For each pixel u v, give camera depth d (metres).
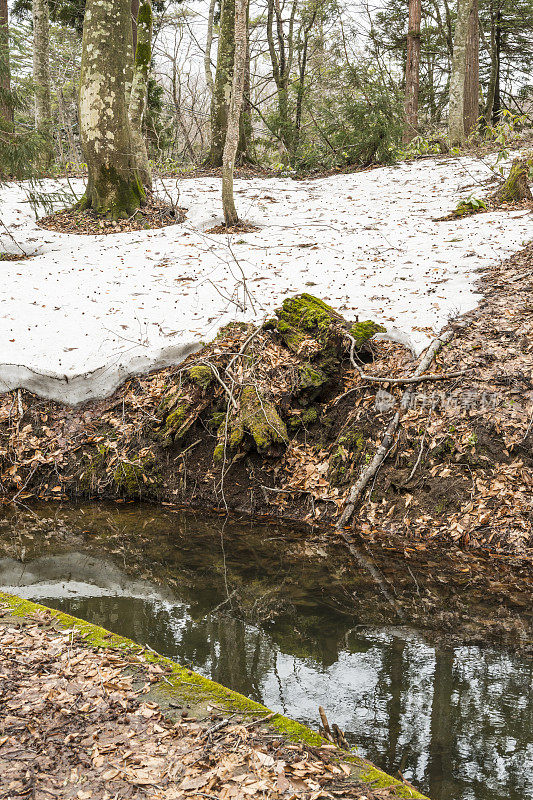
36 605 4.24
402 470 6.44
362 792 2.66
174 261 10.33
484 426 6.39
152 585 5.30
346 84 18.11
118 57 11.95
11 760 2.75
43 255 10.95
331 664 4.09
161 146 21.05
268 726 3.07
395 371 7.09
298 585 5.26
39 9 17.84
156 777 2.67
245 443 6.90
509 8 31.69
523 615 4.71
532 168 11.87
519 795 2.95
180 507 6.91
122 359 7.72
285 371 7.29
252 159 19.09
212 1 24.64
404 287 8.72
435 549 5.80
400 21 30.62
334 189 15.05
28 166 10.41
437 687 3.82
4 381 7.59
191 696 3.29
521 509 5.84
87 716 3.06
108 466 7.19
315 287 8.95
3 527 6.46
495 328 7.38
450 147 18.05
